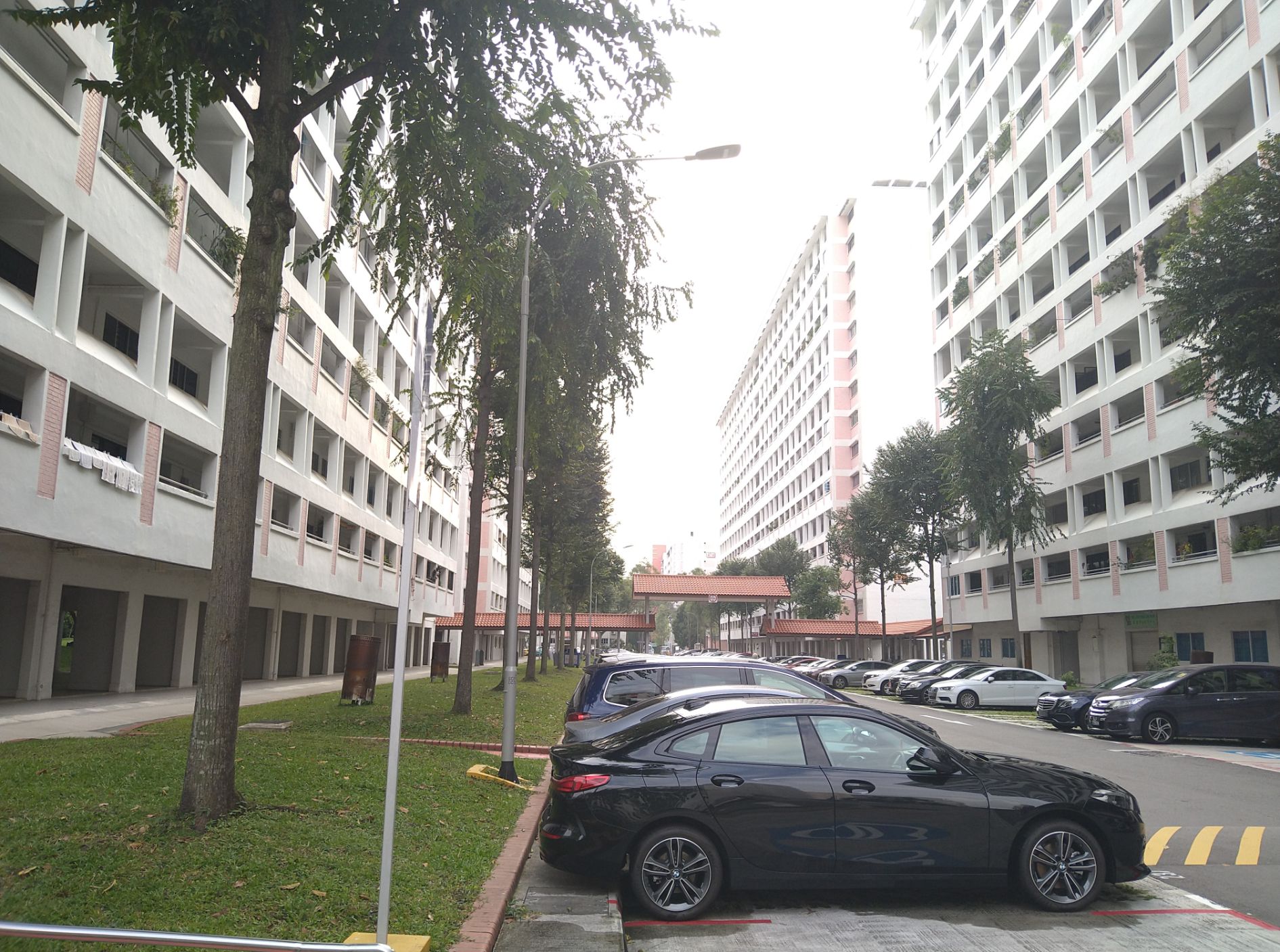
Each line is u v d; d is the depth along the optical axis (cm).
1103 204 3362
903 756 618
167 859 539
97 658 2042
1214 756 1547
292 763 895
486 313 1414
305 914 489
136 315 2072
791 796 593
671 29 824
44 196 1477
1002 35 4322
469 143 878
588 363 1655
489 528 6844
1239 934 552
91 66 1609
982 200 4472
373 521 3656
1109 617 3541
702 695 803
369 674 1827
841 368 7500
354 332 3578
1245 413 1795
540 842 628
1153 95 3105
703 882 588
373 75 815
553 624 7544
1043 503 3528
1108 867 614
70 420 1766
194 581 2353
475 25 796
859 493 5022
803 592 6500
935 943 538
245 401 677
